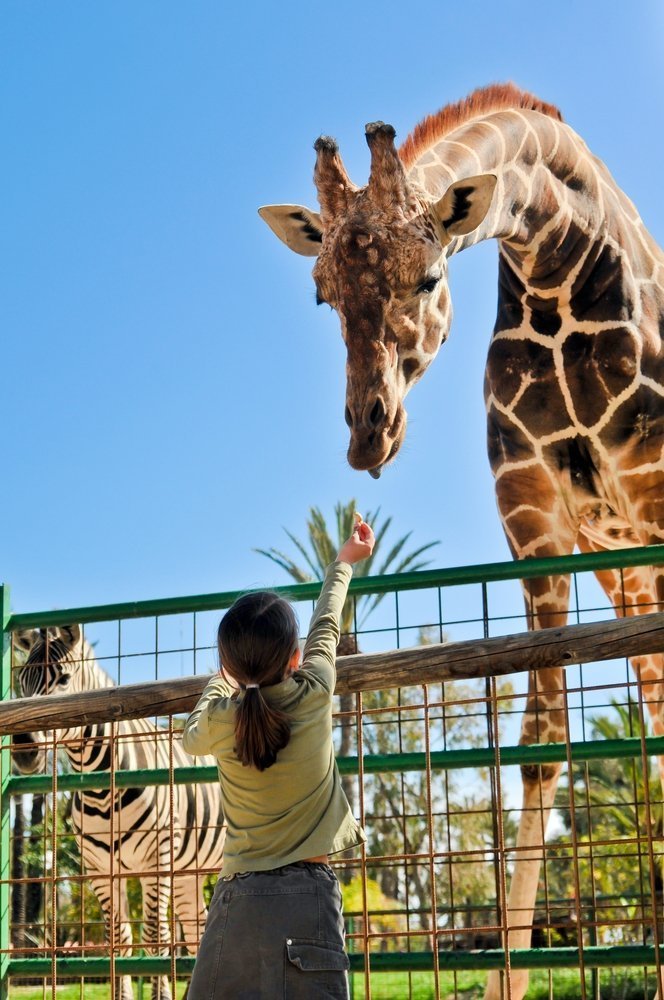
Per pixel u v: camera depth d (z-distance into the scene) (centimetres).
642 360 546
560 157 564
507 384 568
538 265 551
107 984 805
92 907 1096
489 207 491
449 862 415
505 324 575
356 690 349
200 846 820
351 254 472
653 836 332
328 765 299
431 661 344
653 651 328
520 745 479
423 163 514
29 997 804
